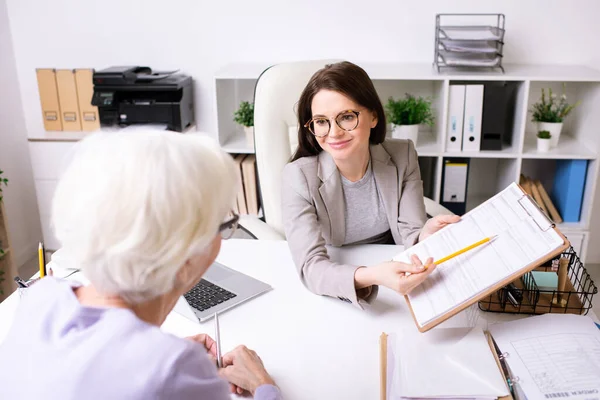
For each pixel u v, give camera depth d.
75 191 0.68
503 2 2.74
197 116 3.05
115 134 0.73
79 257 0.67
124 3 2.88
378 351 1.15
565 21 2.74
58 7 2.91
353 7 2.80
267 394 0.95
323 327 1.23
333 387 1.04
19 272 2.99
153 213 0.66
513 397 0.99
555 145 2.70
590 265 3.05
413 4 2.77
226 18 2.87
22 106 3.07
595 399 0.93
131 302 0.72
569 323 1.13
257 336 1.20
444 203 2.74
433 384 1.00
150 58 2.97
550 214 2.77
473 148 2.67
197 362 0.70
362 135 1.43
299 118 1.54
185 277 0.74
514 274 1.09
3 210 2.60
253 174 2.72
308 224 1.50
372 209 1.63
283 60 2.92
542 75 2.52
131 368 0.65
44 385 0.66
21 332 0.74
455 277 1.17
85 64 3.00
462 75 2.55
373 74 2.57
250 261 1.54
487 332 1.16
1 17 2.87
